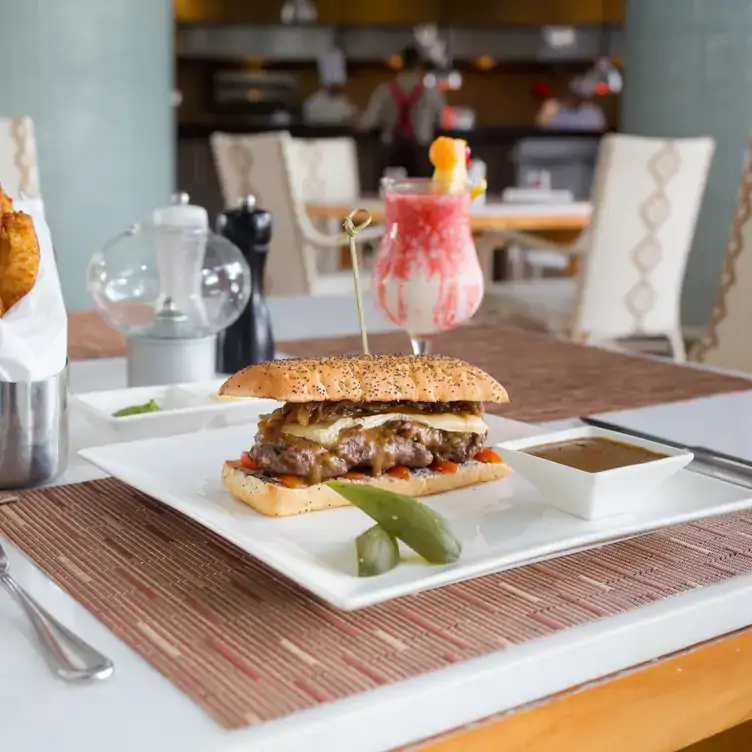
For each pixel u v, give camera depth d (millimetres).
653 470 883
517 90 9016
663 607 742
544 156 8391
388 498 771
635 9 5316
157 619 704
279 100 8250
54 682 619
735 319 2588
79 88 4430
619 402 1405
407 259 1378
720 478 1040
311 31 8320
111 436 1202
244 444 1081
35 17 4297
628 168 3656
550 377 1553
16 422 963
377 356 995
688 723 758
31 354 962
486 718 649
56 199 4480
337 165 5332
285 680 622
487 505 926
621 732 720
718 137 5055
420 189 1361
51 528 879
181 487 952
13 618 705
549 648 676
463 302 1393
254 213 1513
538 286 4375
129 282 1367
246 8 8250
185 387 1333
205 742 559
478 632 694
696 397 1447
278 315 2053
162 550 833
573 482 872
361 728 595
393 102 7883
